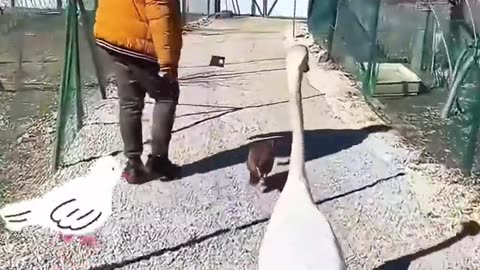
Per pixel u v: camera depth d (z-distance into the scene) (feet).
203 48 24.08
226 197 11.59
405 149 13.69
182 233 10.50
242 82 18.89
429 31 16.37
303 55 8.13
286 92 17.84
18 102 16.05
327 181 12.32
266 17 34.01
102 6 11.33
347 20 19.27
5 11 18.88
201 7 33.71
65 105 13.07
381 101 16.24
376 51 16.72
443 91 15.11
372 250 10.11
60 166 12.62
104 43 11.28
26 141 13.82
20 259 9.77
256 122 15.17
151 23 10.85
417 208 11.36
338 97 17.15
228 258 9.87
